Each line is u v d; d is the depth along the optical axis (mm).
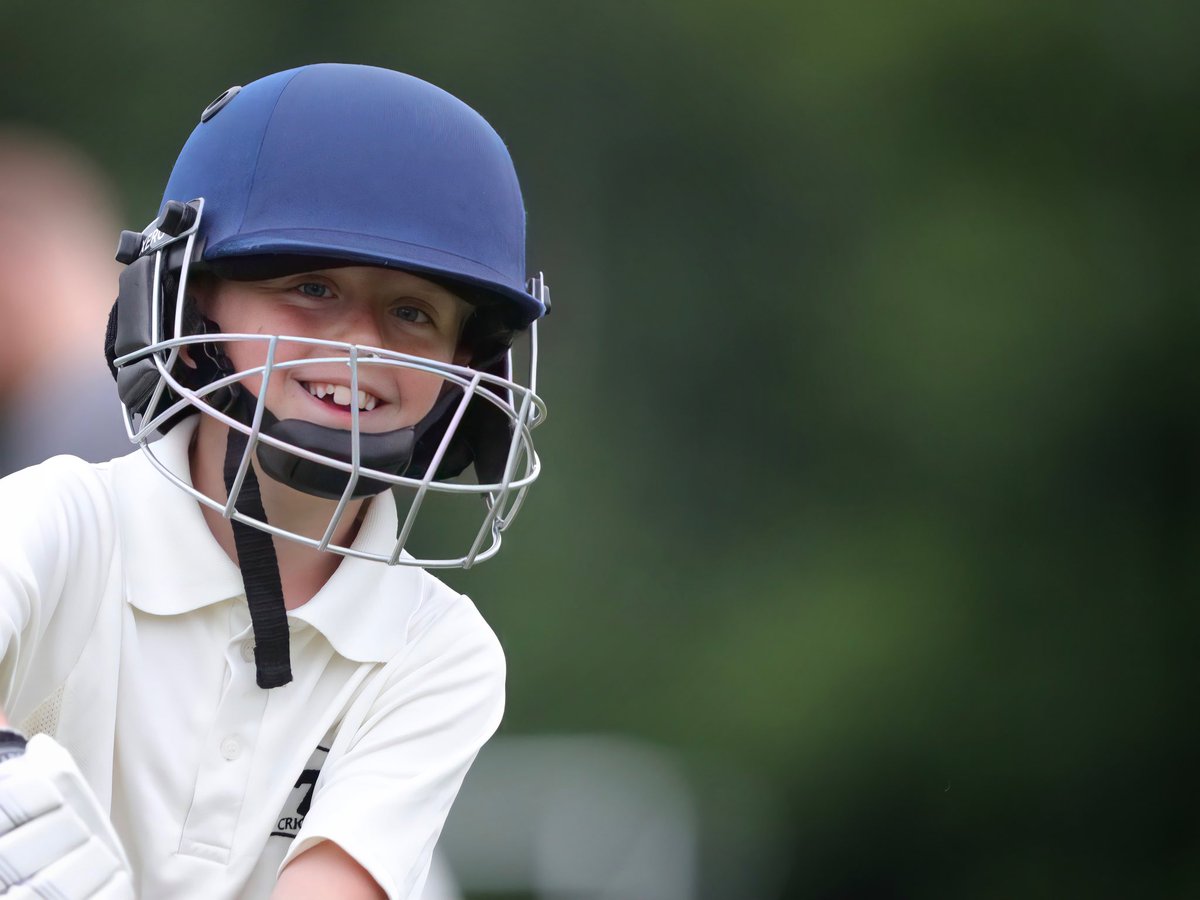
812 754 47750
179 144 55344
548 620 51062
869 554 53812
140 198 54312
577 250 60375
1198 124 57844
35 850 7438
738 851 43281
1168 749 49625
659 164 60875
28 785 7473
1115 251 56438
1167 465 54344
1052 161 58281
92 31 55594
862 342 57031
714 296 60062
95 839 7645
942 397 55250
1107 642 51125
